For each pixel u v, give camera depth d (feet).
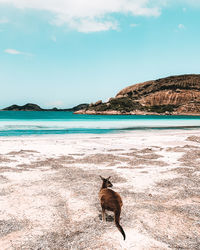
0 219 20.24
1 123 196.65
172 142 76.69
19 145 67.21
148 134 108.99
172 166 41.78
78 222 19.80
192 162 45.24
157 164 43.47
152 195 26.66
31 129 136.77
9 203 23.85
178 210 22.39
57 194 26.66
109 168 40.45
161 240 16.97
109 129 142.10
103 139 85.35
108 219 20.42
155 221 19.97
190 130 136.05
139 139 85.66
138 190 28.37
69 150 59.52
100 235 17.57
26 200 24.73
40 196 26.00
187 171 37.76
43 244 16.46
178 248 16.01
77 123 209.36
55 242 16.72
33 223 19.58
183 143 74.38
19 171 37.45
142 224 19.38
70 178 33.60
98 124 197.67
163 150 60.23
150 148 63.26
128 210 22.17
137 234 17.70
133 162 44.91
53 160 46.60
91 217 20.72
